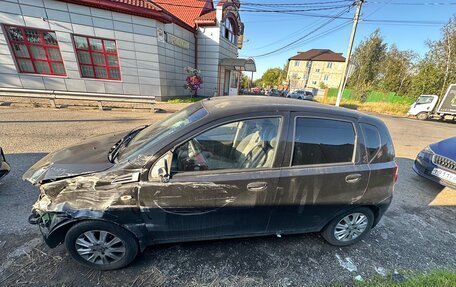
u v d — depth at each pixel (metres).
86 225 1.81
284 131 2.00
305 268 2.16
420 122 14.95
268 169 1.98
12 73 9.98
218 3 15.55
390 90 30.09
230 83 19.88
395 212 3.26
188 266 2.08
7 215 2.56
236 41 19.91
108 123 6.89
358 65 33.94
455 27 19.16
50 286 1.81
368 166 2.23
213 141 1.92
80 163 1.92
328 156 2.13
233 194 1.92
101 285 1.85
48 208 1.80
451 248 2.58
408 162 5.52
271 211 2.08
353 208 2.32
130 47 11.19
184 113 2.35
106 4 9.99
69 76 10.62
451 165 3.68
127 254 1.96
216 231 2.09
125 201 1.80
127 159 1.86
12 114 7.09
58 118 7.05
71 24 9.99
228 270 2.07
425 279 2.09
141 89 12.05
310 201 2.13
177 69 14.09
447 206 3.50
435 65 20.62
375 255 2.39
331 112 2.17
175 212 1.89
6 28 9.52
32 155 4.19
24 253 2.10
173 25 13.16
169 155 1.82
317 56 50.31
